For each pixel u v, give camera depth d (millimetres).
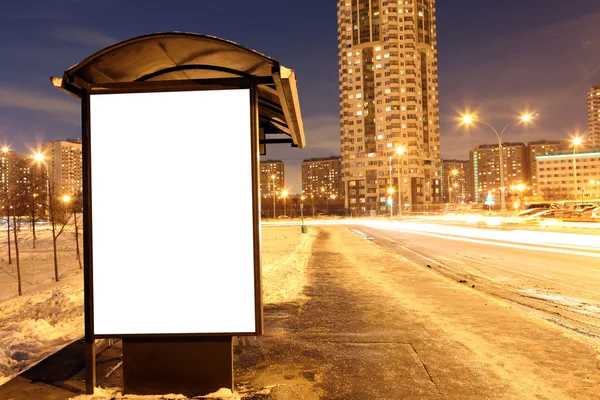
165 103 4141
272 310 7723
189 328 4090
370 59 119812
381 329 6406
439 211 109688
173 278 4109
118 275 4129
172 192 4117
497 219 53062
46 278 21078
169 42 4078
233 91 4121
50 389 4273
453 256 17484
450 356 5184
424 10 123375
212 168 4113
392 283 10680
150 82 4133
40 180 24766
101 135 4156
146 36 3902
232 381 4160
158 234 4113
